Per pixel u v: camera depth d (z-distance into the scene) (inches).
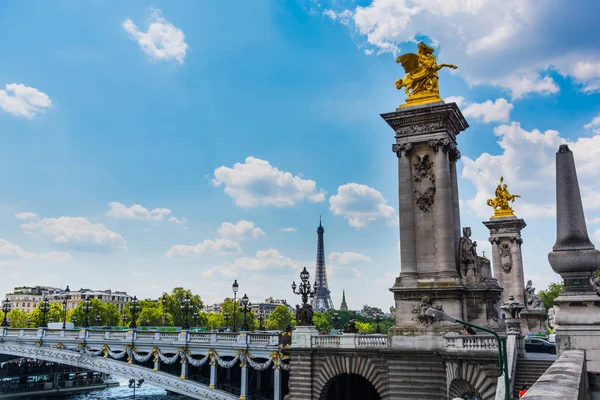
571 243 838.5
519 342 1678.2
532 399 353.7
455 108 1983.3
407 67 2102.6
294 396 2014.0
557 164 861.8
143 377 2893.7
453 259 1898.4
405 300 1915.6
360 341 1967.3
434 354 1770.4
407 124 2022.6
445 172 1945.1
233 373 3100.4
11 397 4719.5
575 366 543.2
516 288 3221.0
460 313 1839.3
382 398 1878.7
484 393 1562.5
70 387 5324.8
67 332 3248.0
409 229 1962.4
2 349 3388.3
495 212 3361.2
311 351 2011.6
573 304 833.5
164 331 3056.1
